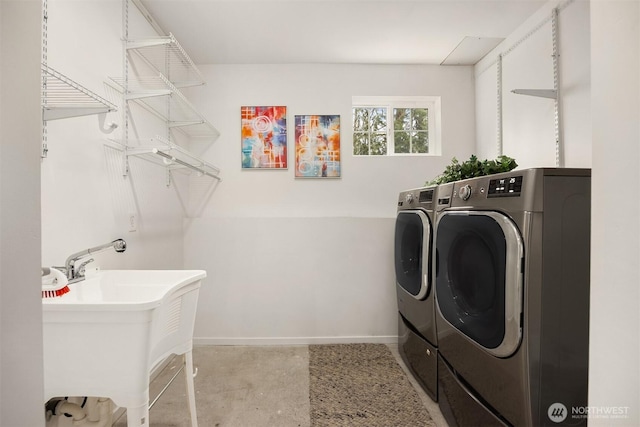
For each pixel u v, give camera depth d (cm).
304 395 190
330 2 192
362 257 270
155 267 216
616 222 47
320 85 273
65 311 96
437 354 177
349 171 275
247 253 268
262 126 272
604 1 49
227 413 174
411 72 274
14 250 43
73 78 137
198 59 263
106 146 161
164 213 230
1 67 42
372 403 181
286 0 190
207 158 273
